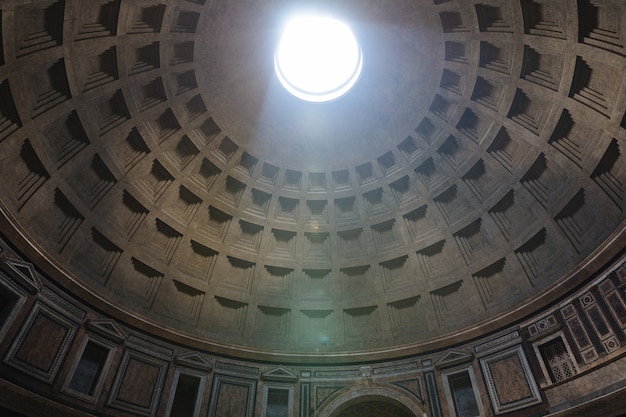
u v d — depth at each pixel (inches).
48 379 520.7
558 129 609.6
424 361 693.9
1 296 504.7
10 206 530.3
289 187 848.9
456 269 751.7
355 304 800.3
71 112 589.0
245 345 749.3
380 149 814.5
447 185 770.8
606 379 493.4
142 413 596.7
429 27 661.9
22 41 488.7
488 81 662.5
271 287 820.0
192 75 703.7
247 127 789.9
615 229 529.7
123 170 680.4
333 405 685.3
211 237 797.2
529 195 669.9
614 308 518.9
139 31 605.9
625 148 532.4
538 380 571.8
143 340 649.6
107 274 660.1
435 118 746.8
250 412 667.4
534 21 564.1
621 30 484.1
